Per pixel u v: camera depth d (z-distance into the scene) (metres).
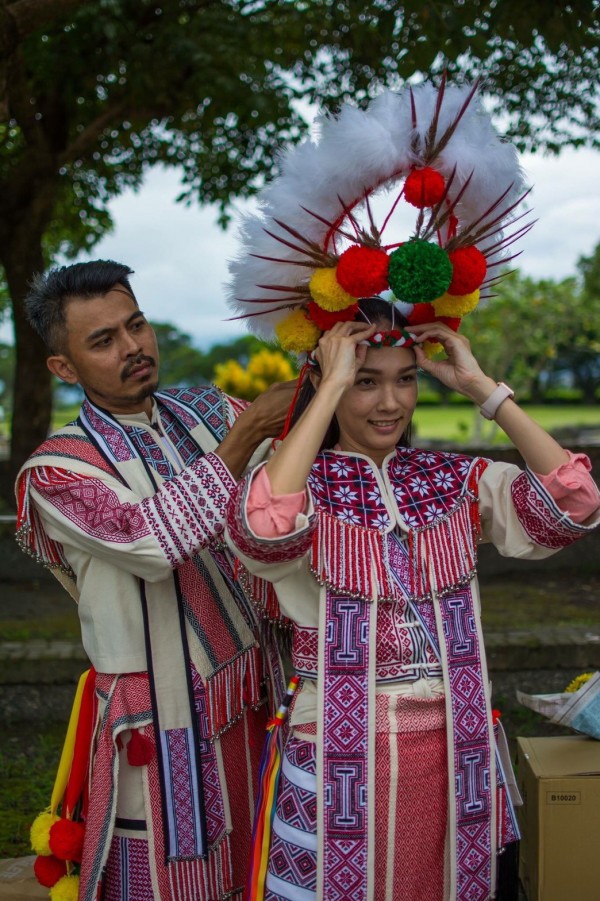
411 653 1.67
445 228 1.77
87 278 1.94
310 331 1.78
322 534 1.67
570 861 2.17
